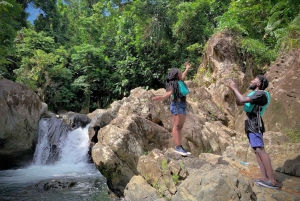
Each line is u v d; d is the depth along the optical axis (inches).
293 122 274.2
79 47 812.6
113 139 257.0
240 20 466.9
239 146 252.8
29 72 709.9
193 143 286.0
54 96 802.2
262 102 170.6
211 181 153.1
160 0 682.2
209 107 384.8
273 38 458.6
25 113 449.1
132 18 752.3
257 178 184.7
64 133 523.8
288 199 151.6
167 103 312.2
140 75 758.5
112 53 880.9
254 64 453.1
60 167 459.5
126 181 257.9
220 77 425.7
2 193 296.8
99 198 276.4
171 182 190.5
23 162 473.1
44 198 279.3
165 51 703.1
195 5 617.3
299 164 187.6
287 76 306.5
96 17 999.0
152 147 276.5
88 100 833.5
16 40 792.3
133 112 297.0
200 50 604.4
